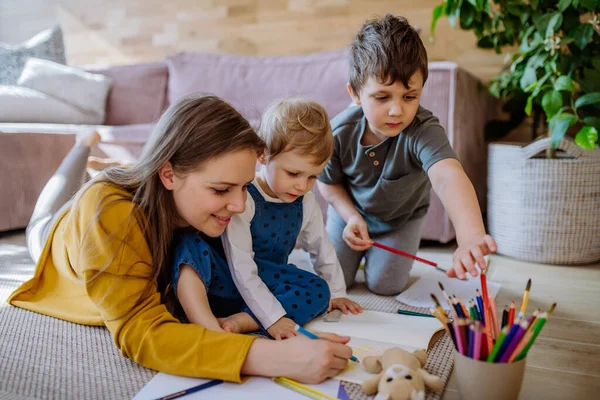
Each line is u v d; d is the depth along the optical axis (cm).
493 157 183
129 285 88
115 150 237
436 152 110
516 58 197
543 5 171
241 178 89
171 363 82
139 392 79
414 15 244
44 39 283
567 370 93
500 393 70
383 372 79
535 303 129
